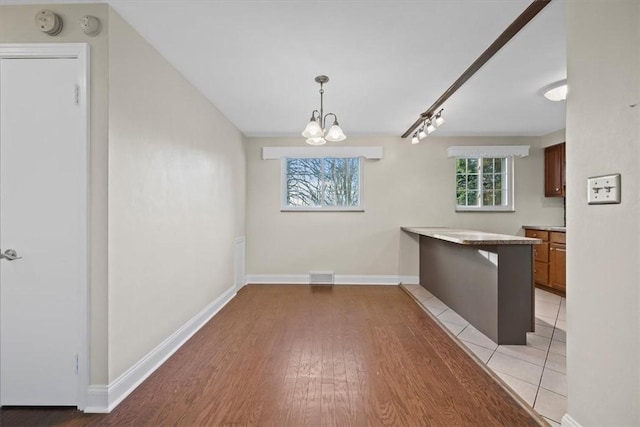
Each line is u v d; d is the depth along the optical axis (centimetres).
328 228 486
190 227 286
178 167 263
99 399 177
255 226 489
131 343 199
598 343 136
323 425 164
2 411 176
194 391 195
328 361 234
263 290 447
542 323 312
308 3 179
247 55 237
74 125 179
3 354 180
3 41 179
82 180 178
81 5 179
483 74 271
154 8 183
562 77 277
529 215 482
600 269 134
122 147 191
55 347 180
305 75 272
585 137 141
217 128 356
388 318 330
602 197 132
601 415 134
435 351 251
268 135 477
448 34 210
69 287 179
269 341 271
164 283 239
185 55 237
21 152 180
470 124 422
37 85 179
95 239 179
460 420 168
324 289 453
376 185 484
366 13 189
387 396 189
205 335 284
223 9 184
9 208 180
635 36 118
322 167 496
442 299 383
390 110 360
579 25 144
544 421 163
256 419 168
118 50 187
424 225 483
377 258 485
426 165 484
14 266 180
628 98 121
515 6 182
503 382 202
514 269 260
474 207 486
